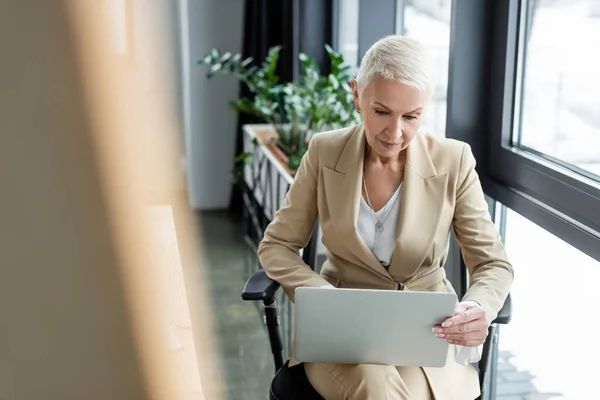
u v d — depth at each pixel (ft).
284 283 5.46
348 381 4.94
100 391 0.50
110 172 0.47
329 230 5.49
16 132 0.45
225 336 10.65
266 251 5.77
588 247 5.44
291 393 5.24
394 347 4.79
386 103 4.87
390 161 5.43
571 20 5.91
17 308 0.47
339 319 4.72
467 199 5.51
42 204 0.46
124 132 0.47
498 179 7.05
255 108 12.93
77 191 0.47
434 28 9.17
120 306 0.49
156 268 0.51
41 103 0.45
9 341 0.48
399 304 4.62
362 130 5.52
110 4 0.45
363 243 5.33
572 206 5.77
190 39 16.57
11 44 0.44
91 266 0.48
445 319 4.66
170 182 0.49
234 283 12.87
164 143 0.48
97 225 0.47
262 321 11.14
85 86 0.45
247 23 16.03
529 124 6.74
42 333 0.48
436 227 5.32
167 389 0.53
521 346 7.30
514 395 7.45
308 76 11.39
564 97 6.08
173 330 0.54
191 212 0.55
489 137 7.13
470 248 5.47
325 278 5.66
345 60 13.30
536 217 6.22
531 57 6.63
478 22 6.88
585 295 6.05
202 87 16.94
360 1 11.18
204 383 0.60
